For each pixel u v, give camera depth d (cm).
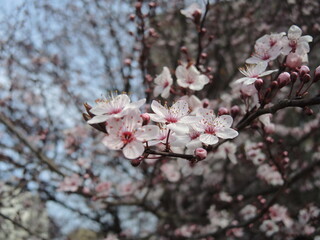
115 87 594
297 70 179
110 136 140
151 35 371
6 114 498
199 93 326
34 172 429
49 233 575
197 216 518
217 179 565
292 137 544
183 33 593
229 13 547
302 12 432
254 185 545
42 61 527
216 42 546
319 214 389
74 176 394
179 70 230
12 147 443
